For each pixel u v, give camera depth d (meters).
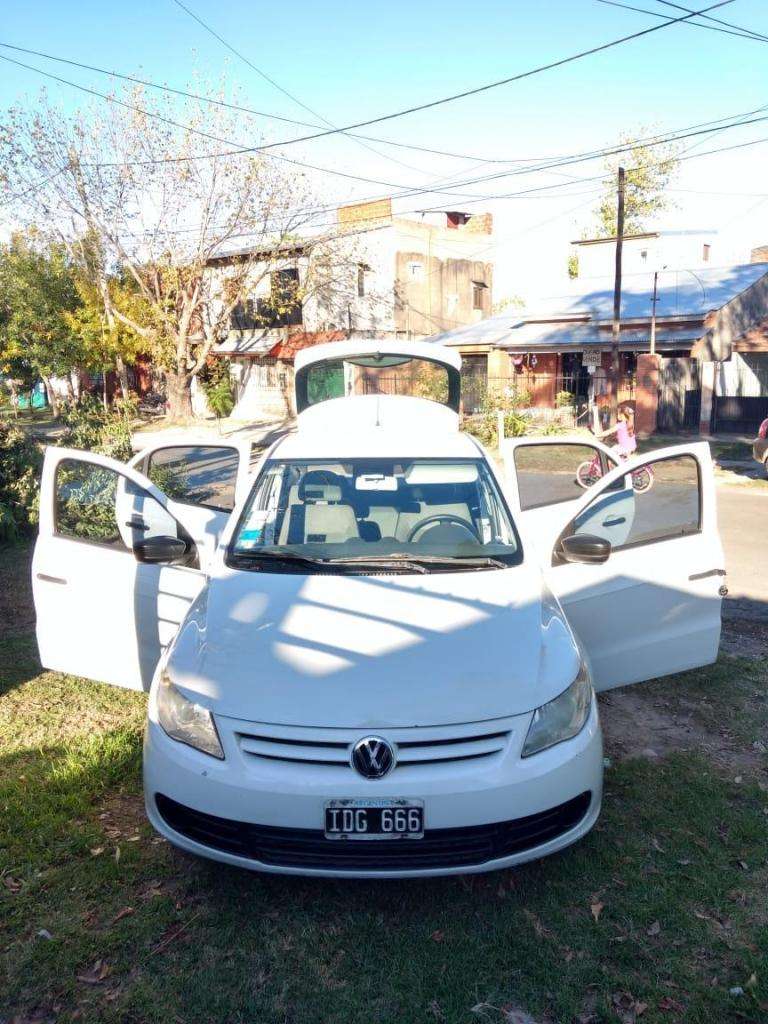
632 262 31.88
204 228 28.03
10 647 6.04
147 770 3.29
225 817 3.04
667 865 3.49
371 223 32.19
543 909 3.21
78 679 5.50
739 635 6.63
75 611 4.72
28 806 3.87
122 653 4.67
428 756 3.01
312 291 31.23
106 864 3.45
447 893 3.31
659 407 24.42
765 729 4.86
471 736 3.04
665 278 29.41
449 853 3.04
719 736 4.78
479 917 3.17
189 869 3.45
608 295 28.56
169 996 2.78
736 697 5.33
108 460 4.71
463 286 35.00
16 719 4.85
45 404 43.53
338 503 4.45
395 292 32.06
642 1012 2.71
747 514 12.32
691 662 4.79
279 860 3.06
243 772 3.03
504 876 3.42
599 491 4.64
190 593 4.41
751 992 2.77
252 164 27.02
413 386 25.94
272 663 3.28
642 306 25.98
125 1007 2.72
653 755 4.51
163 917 3.14
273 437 27.03
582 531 4.95
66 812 3.84
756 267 28.77
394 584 3.81
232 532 4.33
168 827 3.23
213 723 3.13
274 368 33.91
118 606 4.61
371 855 3.03
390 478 4.61
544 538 4.80
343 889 3.33
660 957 2.96
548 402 27.88
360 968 2.91
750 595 7.80
